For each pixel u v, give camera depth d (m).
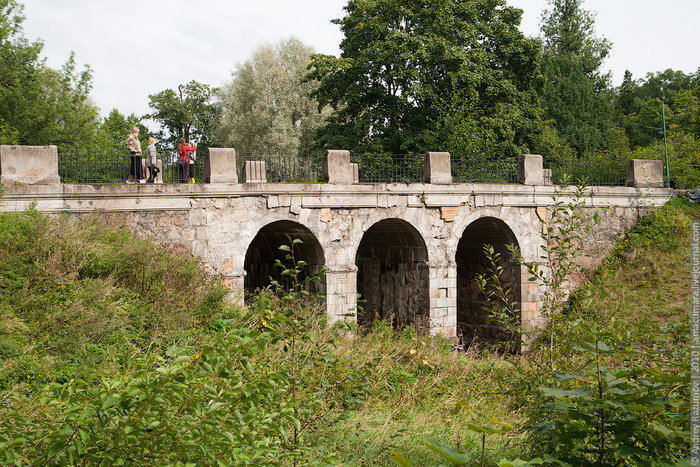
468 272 22.08
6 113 24.14
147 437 3.88
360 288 22.11
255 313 12.36
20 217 12.44
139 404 3.97
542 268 19.61
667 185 24.48
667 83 54.00
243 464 4.08
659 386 4.50
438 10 25.03
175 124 46.69
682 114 42.69
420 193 17.67
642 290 7.36
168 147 47.31
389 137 26.72
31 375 9.25
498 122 25.67
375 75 26.83
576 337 6.46
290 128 36.22
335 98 28.83
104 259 12.29
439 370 11.96
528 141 29.36
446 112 25.17
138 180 15.20
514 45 27.36
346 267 16.78
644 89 52.94
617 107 51.69
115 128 46.38
